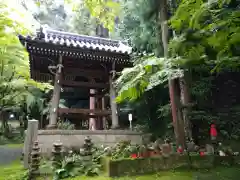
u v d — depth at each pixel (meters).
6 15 3.45
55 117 7.60
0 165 6.51
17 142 14.28
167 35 6.96
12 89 9.81
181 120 6.65
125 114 13.24
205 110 10.01
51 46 7.61
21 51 6.20
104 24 4.15
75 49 7.99
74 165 5.20
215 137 7.28
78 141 7.37
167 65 5.07
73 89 16.91
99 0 3.71
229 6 4.43
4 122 17.08
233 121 9.48
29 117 17.73
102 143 7.74
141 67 5.16
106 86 9.22
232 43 3.81
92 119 13.90
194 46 4.46
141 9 8.91
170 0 7.67
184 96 8.01
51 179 4.71
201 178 4.63
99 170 5.30
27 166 5.75
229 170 5.26
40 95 16.08
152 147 5.65
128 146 5.86
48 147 6.80
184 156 5.61
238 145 7.87
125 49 9.62
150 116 11.39
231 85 11.06
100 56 8.58
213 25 3.60
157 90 10.41
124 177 4.79
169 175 4.91
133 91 5.25
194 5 3.75
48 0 4.94
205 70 9.00
